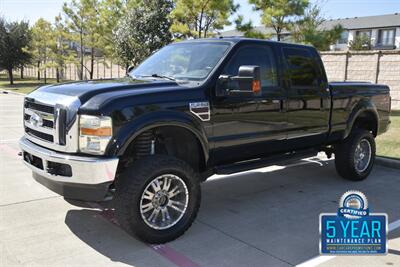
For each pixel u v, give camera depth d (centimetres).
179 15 1728
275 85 525
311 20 1644
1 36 3872
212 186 630
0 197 545
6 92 2859
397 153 816
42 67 3719
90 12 3050
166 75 500
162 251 400
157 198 411
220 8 1634
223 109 460
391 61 1575
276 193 596
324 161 807
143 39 2330
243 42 496
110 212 496
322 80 591
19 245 405
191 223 436
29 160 448
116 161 381
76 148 390
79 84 450
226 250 406
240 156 503
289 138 552
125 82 452
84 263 372
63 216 482
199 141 449
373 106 679
